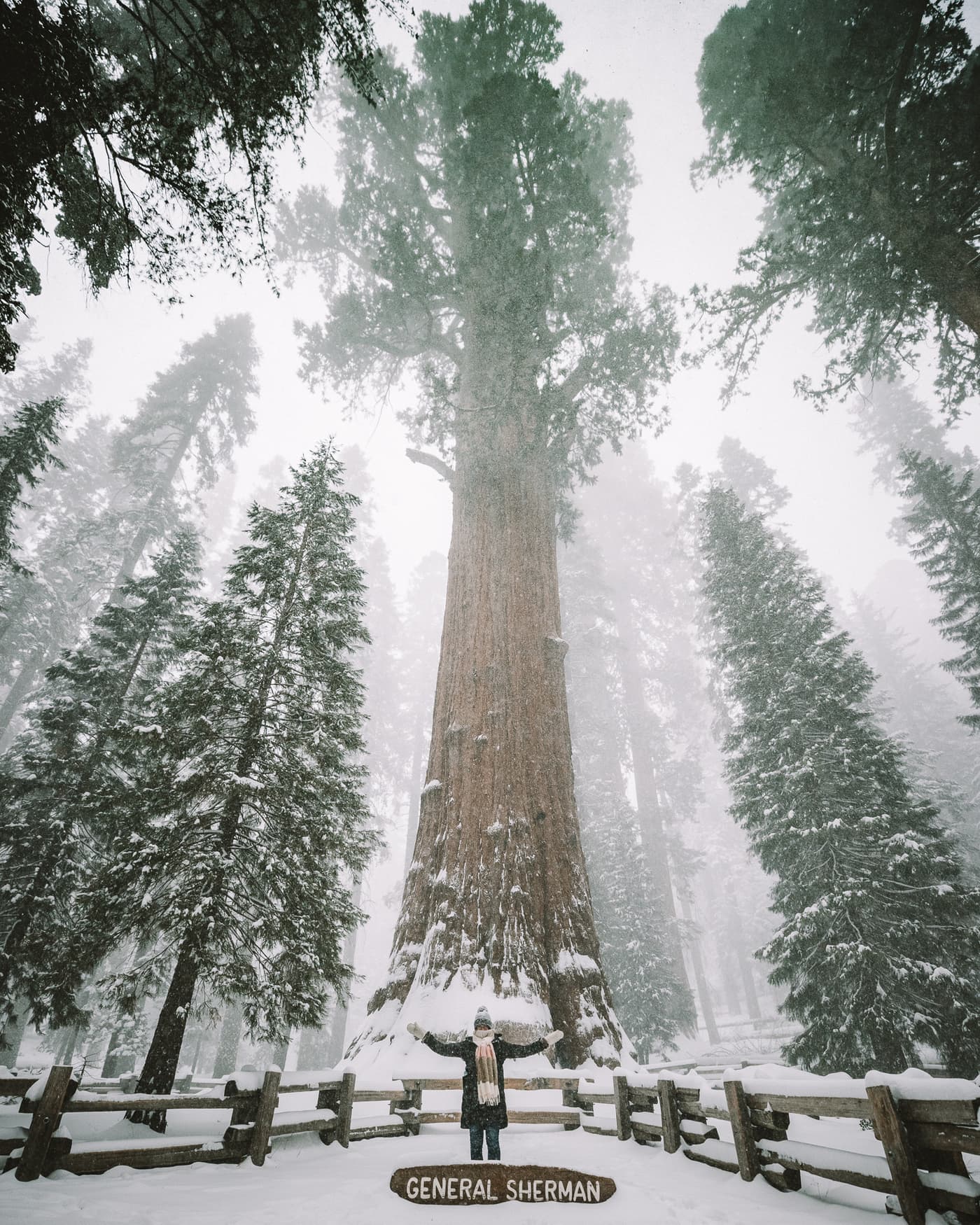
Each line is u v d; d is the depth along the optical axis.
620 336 16.77
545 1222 3.30
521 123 17.55
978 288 15.12
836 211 16.84
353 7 5.98
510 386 17.05
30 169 5.62
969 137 14.72
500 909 10.54
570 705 30.31
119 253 6.73
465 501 16.97
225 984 6.74
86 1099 4.42
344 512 9.93
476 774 12.22
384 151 26.12
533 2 18.75
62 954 8.00
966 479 23.33
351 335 21.81
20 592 24.53
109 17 7.19
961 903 12.05
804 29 18.33
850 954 11.77
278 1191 4.02
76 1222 3.11
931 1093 3.00
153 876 6.70
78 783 11.09
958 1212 2.77
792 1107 3.91
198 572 14.40
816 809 13.75
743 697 16.84
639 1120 6.17
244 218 6.40
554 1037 4.70
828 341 18.66
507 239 17.70
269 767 7.69
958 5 13.76
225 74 6.29
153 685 12.43
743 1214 3.40
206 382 30.91
